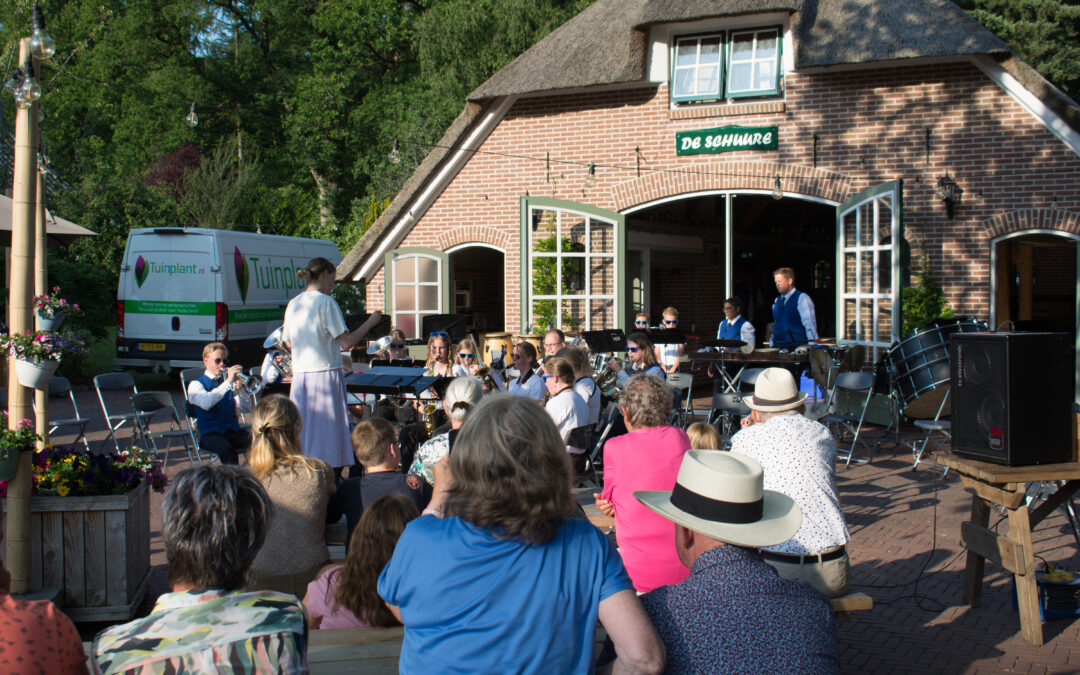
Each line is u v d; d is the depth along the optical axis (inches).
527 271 567.8
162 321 666.2
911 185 495.2
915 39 481.1
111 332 1087.6
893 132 498.0
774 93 521.3
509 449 84.8
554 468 86.3
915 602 227.5
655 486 164.2
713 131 530.6
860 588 237.9
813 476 163.8
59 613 95.9
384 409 399.5
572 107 561.6
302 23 1524.4
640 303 684.1
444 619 85.1
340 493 198.1
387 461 202.2
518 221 578.6
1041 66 1106.7
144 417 410.9
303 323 257.1
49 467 213.2
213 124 1455.5
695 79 536.1
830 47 498.9
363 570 141.6
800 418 171.9
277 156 1465.3
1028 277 788.6
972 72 481.1
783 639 94.9
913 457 403.9
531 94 564.4
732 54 529.3
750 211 803.4
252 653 86.7
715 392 478.3
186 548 91.0
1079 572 239.0
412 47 1347.2
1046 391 196.9
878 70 500.1
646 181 547.2
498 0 1154.7
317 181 1494.8
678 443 170.2
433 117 1171.3
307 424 257.9
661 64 540.1
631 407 178.1
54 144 1346.0
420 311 603.5
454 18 1168.2
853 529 292.0
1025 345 194.4
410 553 88.3
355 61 1429.6
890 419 455.2
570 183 564.4
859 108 504.4
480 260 813.2
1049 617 216.4
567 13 1149.1
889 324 477.7
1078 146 460.8
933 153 490.3
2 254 617.3
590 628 86.5
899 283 460.1
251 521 94.0
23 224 204.4
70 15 1428.4
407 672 88.0
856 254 495.8
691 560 111.7
